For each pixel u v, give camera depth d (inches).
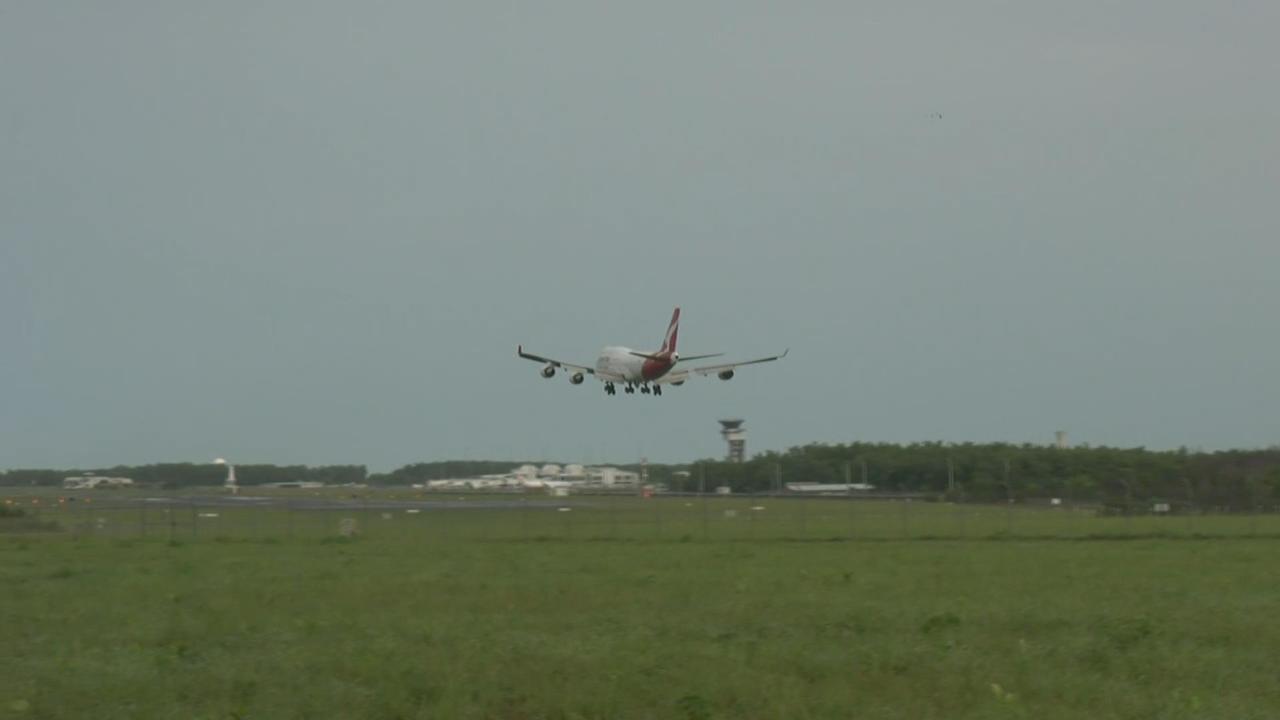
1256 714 1610.5
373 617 2490.2
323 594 2947.8
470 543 5152.6
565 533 5876.0
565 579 3309.5
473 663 1877.5
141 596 2974.9
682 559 4136.3
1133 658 1972.2
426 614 2551.7
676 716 1582.2
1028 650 2039.9
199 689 1755.7
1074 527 6466.5
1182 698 1695.4
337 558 4237.2
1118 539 5541.3
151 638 2266.2
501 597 2832.2
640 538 5506.9
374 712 1608.0
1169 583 3221.0
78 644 2194.9
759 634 2250.2
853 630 2301.9
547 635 2207.2
